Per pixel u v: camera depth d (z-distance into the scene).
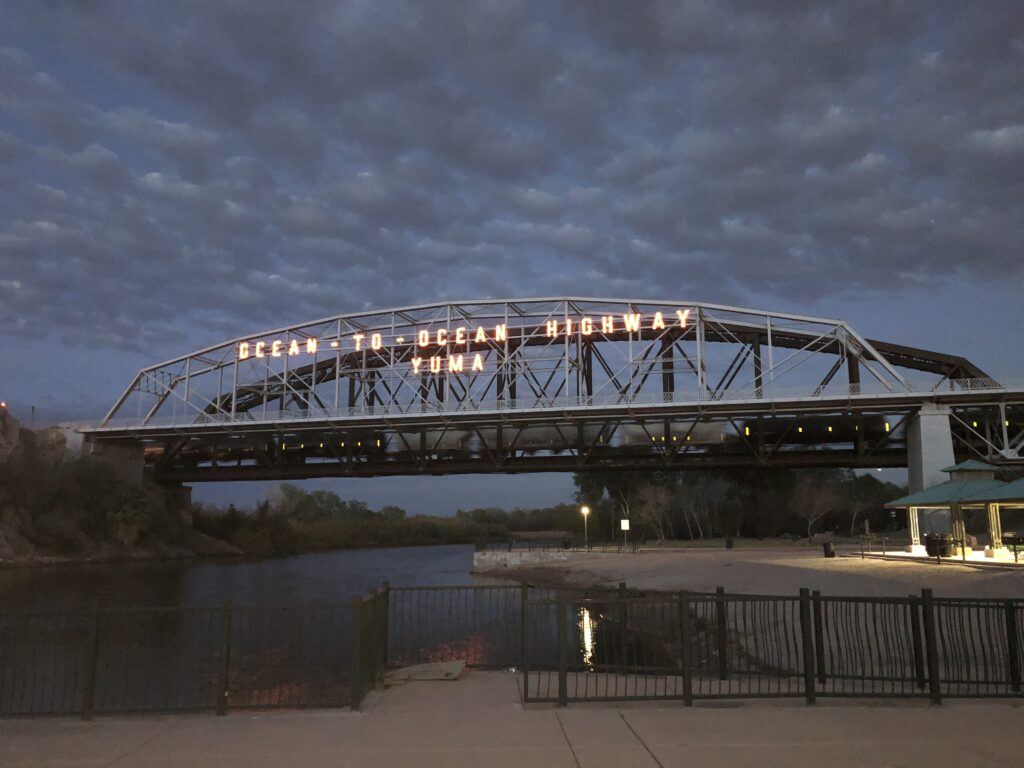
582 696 12.78
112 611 11.95
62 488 107.25
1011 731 10.01
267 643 29.16
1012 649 12.70
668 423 94.00
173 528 122.75
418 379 100.94
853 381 93.50
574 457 99.12
